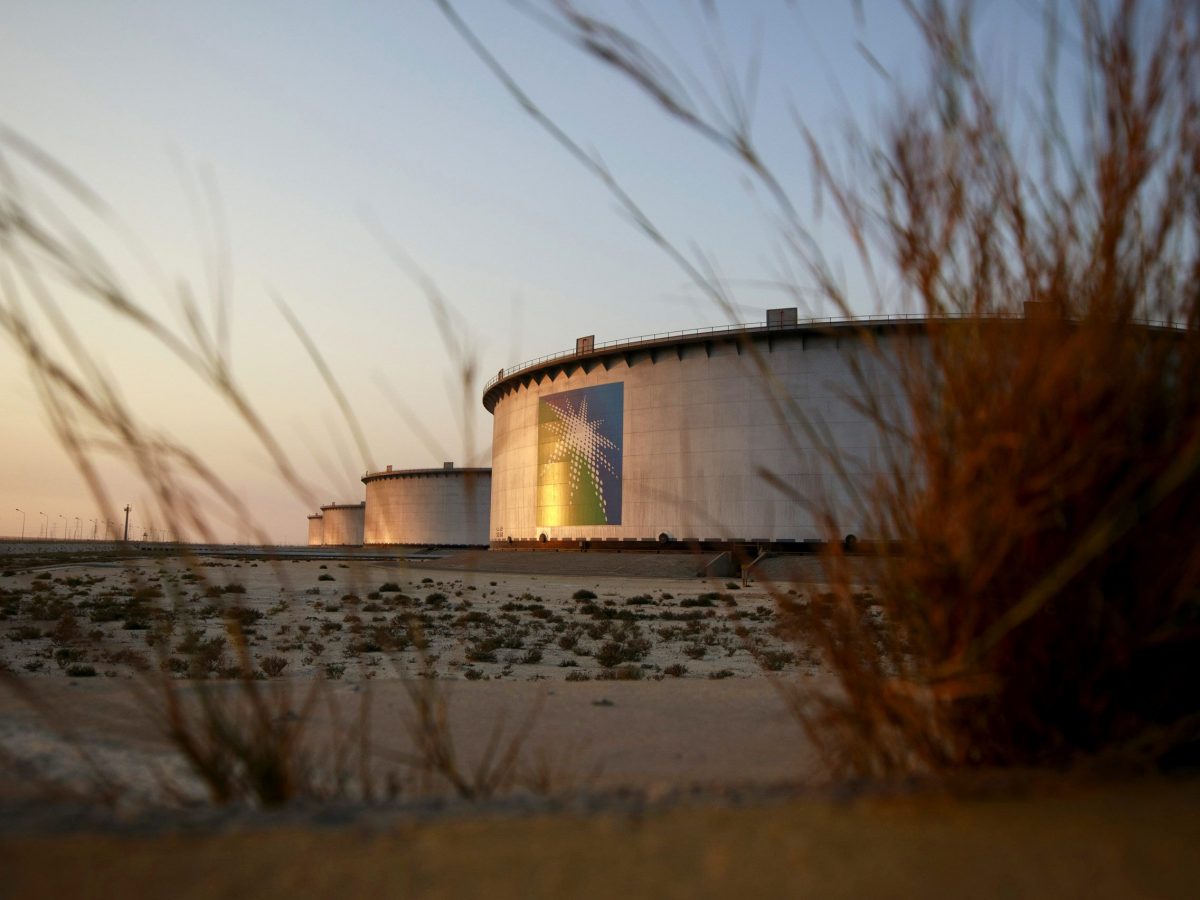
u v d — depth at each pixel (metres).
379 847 1.89
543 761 3.65
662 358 62.97
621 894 1.61
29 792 2.57
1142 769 2.62
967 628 2.75
